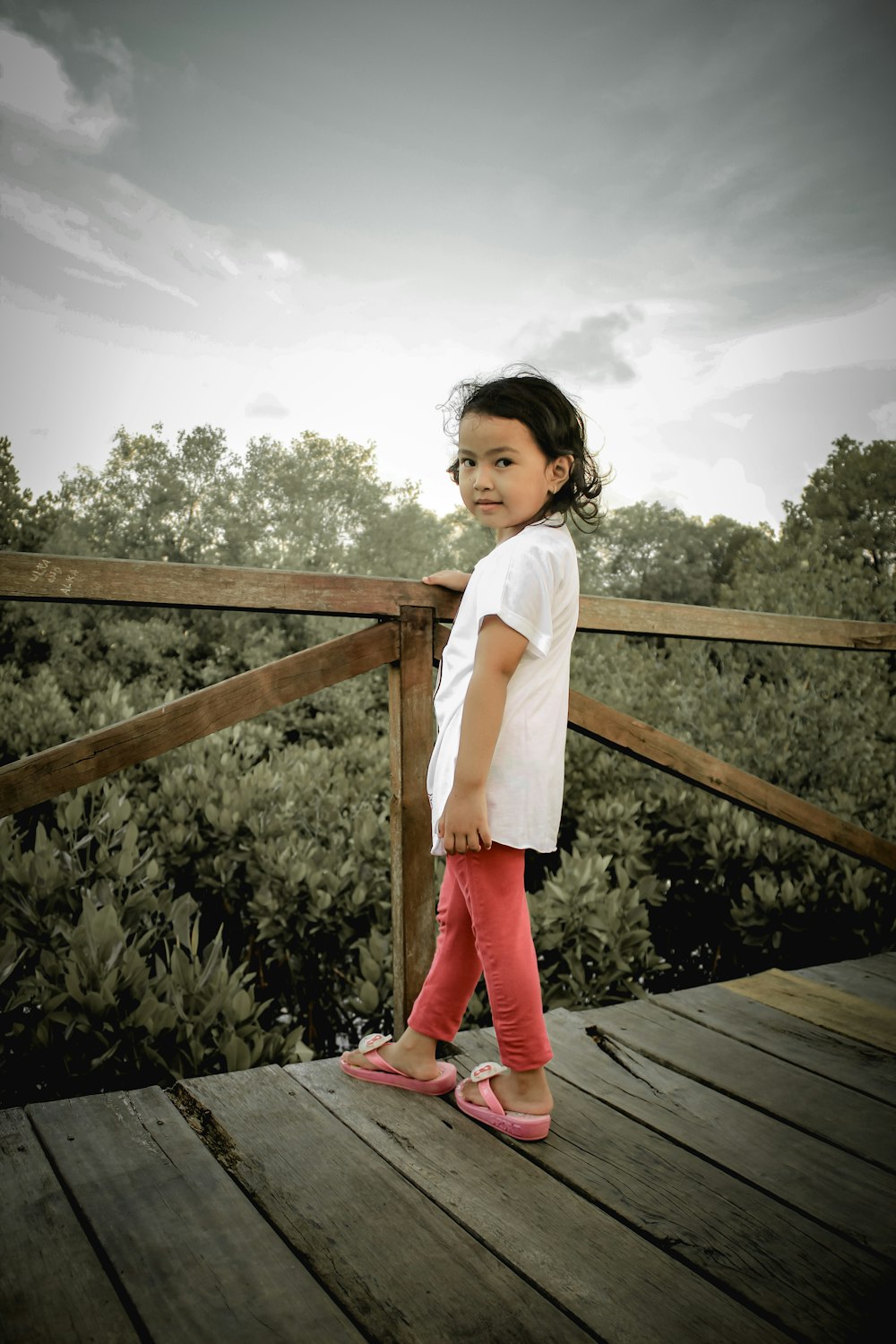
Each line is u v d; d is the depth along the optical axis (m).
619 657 6.87
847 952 3.19
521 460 1.46
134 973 2.03
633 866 3.32
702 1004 2.14
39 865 2.58
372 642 1.79
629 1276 1.14
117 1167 1.35
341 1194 1.30
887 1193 1.36
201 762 4.08
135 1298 1.06
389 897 3.02
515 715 1.42
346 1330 1.03
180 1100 1.58
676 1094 1.67
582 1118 1.56
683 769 2.17
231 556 9.39
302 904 2.94
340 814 3.61
